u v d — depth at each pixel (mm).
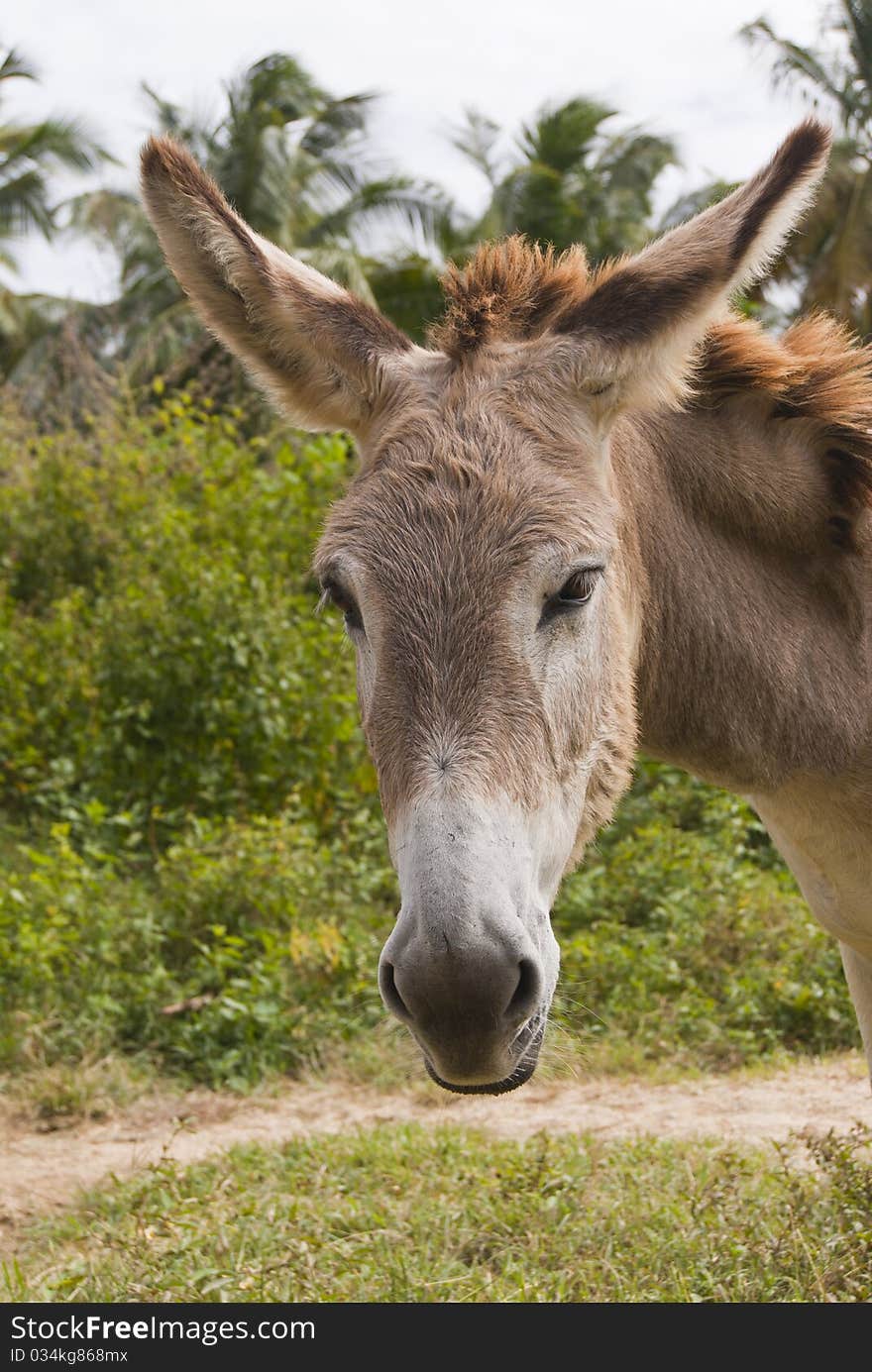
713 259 2525
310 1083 5660
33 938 6020
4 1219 4355
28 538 9656
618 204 22016
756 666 2973
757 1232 3463
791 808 3182
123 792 7543
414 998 1998
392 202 20984
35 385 18594
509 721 2133
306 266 2881
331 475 9211
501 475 2270
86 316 21594
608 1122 5062
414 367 2594
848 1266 3244
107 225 22312
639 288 2551
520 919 2066
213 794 7461
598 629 2395
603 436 2586
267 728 7473
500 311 2650
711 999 6250
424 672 2139
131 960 6309
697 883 6941
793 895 7141
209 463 9711
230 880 6594
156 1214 3785
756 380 3016
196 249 2711
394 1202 4000
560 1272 3375
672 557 2920
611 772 2527
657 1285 3264
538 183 20438
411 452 2348
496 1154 4453
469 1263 3613
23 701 8047
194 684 7730
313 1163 4484
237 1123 5289
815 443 3107
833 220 19469
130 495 9578
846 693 3066
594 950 6414
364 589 2246
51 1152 5012
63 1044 5820
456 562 2189
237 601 7902
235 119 22016
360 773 7691
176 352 18266
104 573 9391
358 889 6953
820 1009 6113
